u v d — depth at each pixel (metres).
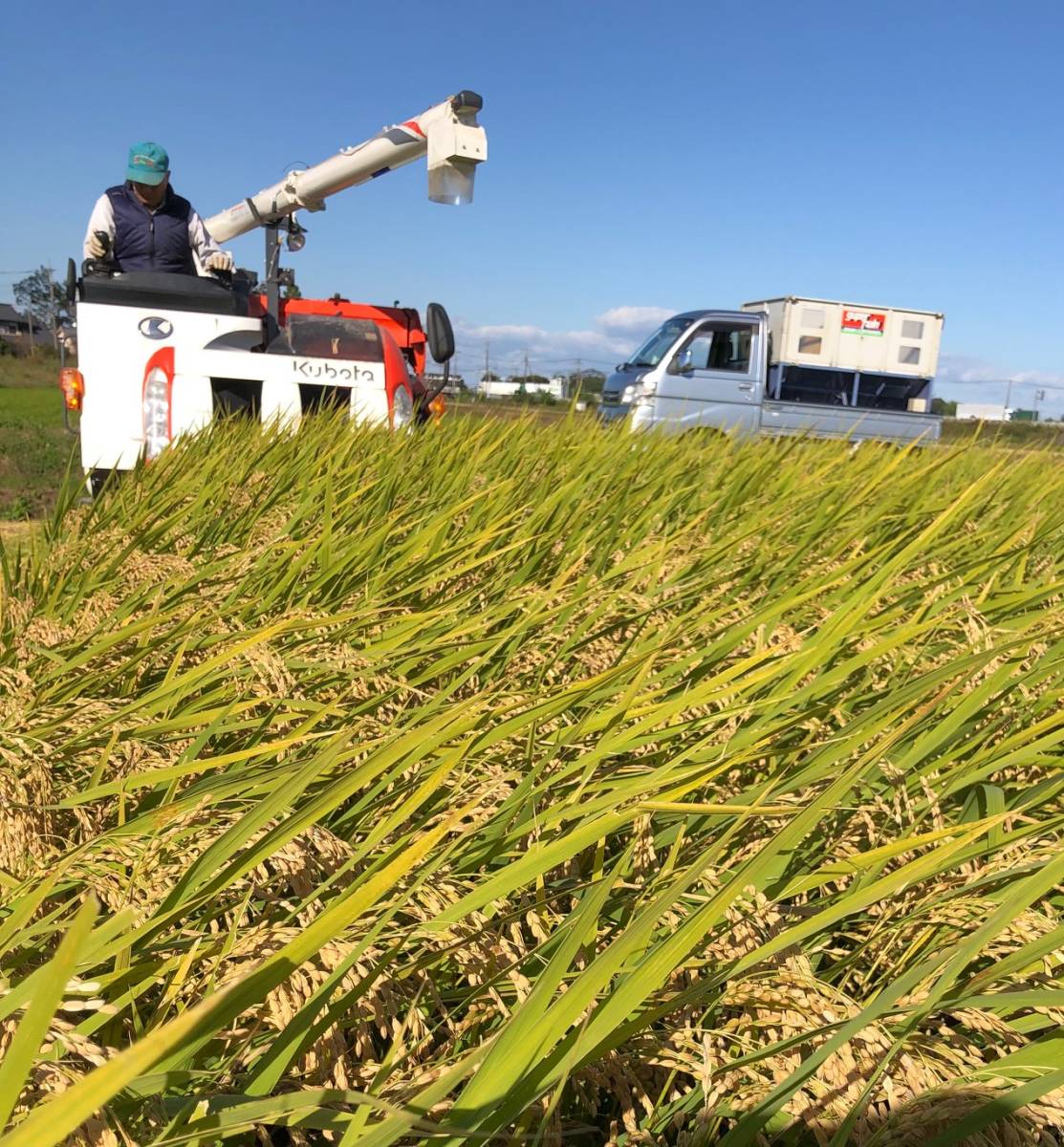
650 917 1.12
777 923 1.55
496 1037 1.04
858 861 1.52
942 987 1.20
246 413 7.88
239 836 1.30
